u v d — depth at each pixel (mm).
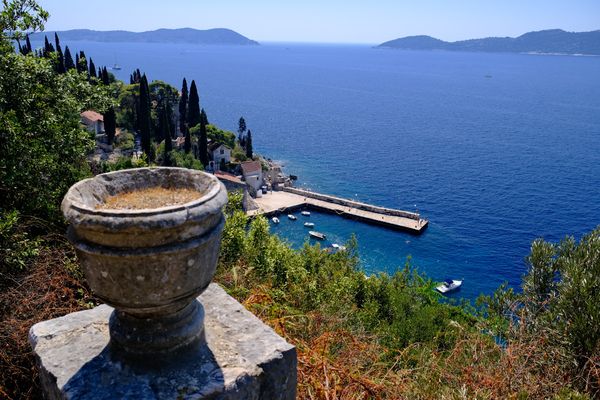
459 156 104750
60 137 10938
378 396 5555
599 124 148500
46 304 6164
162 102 82750
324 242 58656
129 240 2697
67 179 10711
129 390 3053
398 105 196500
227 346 3539
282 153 106812
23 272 6965
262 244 14812
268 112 171625
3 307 5957
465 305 18547
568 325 8508
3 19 10938
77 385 3104
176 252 2785
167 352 3213
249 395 3270
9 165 9227
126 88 84188
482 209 70562
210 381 3143
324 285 15570
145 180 3646
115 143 68938
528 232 62500
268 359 3428
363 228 62969
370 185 83125
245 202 65375
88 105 13445
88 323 3803
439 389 6422
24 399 5336
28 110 10781
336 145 116375
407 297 17469
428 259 55344
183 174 3662
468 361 7223
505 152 108562
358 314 12000
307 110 178625
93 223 2674
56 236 8898
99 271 2828
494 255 56438
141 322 3178
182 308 3244
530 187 81062
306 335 7047
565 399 6273
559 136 128875
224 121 149750
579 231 62906
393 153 107875
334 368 5379
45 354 3420
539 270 11477
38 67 11148
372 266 53688
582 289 8836
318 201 70688
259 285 8844
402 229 61938
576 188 80312
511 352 6953
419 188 81125
